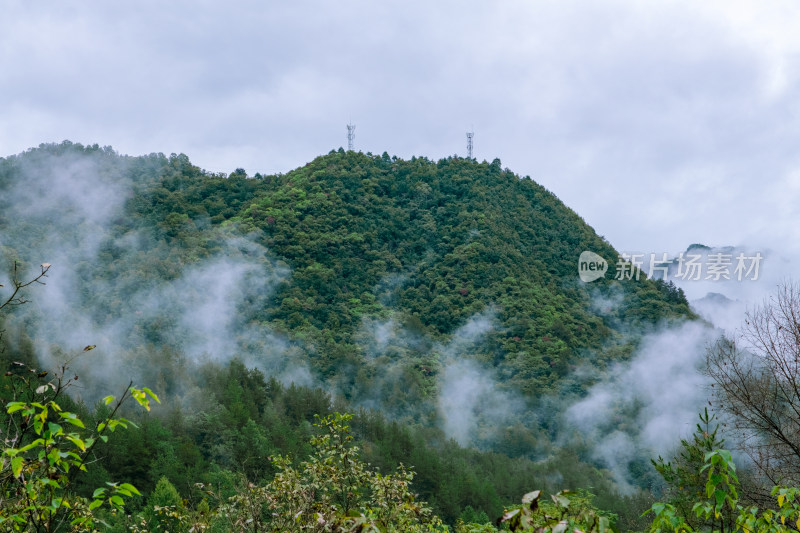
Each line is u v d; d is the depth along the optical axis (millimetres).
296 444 63250
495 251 186875
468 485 65125
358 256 195125
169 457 52031
